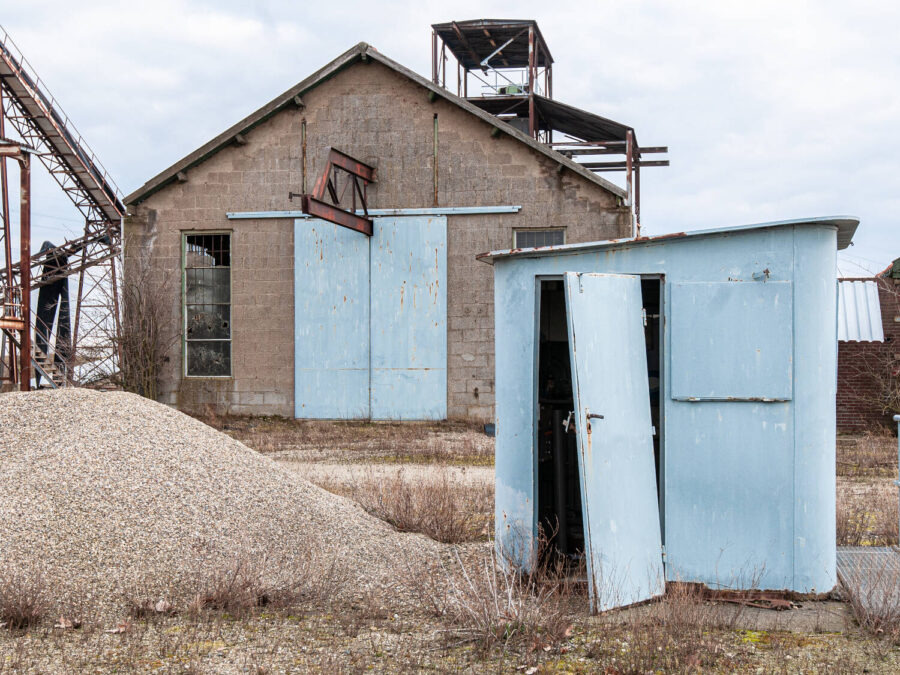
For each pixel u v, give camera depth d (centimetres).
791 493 557
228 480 702
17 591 518
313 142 2005
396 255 1970
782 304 563
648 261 588
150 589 559
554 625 488
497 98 2469
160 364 2045
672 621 493
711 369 570
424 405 1952
